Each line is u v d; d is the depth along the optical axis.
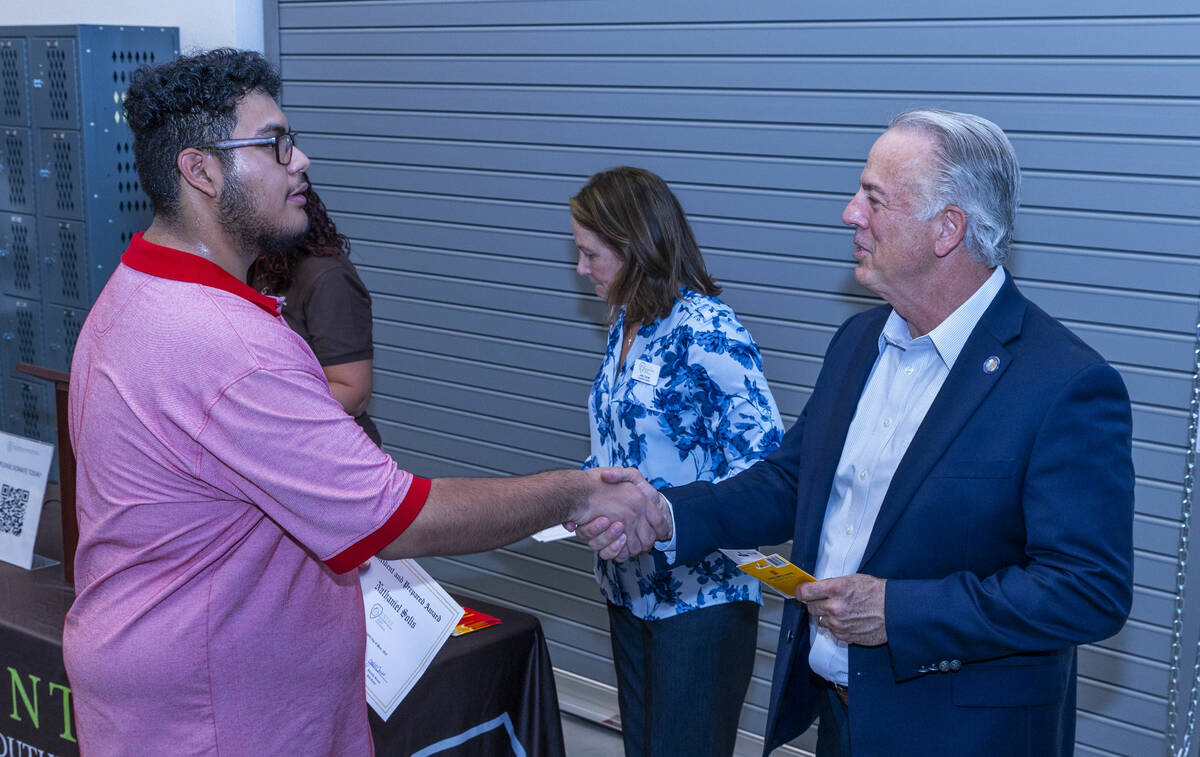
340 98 3.77
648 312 2.24
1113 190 2.52
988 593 1.50
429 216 3.64
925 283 1.62
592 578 3.48
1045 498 1.48
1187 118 2.41
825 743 1.87
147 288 1.43
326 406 1.43
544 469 3.54
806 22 2.84
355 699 1.64
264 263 2.65
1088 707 2.72
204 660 1.44
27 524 2.36
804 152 2.91
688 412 2.20
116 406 1.42
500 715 2.12
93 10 4.11
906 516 1.60
